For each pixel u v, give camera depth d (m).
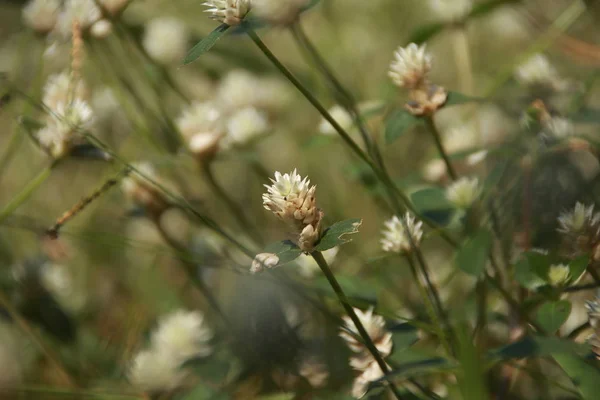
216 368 0.61
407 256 0.57
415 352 0.58
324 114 0.59
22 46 0.72
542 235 0.61
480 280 0.58
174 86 0.72
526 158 0.61
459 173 0.67
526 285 0.55
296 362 0.61
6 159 0.68
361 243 0.73
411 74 0.59
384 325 0.58
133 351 0.69
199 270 0.67
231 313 0.64
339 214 0.74
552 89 0.67
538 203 0.61
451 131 0.69
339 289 0.55
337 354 0.61
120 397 0.64
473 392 0.52
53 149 0.62
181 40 0.74
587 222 0.56
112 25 0.67
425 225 0.62
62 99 0.64
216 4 0.58
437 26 0.72
